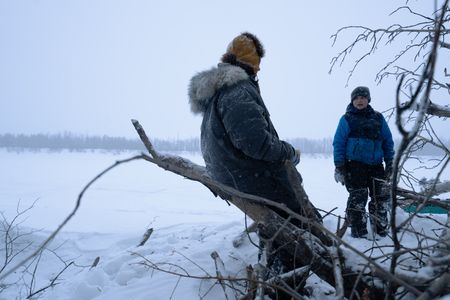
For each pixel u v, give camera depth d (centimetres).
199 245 427
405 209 352
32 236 636
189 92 298
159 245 500
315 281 292
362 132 436
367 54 327
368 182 432
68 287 399
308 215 247
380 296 224
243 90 259
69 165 4378
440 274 171
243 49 285
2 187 2111
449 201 385
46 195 1797
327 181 2584
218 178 278
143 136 329
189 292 294
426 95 122
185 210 1437
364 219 415
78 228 994
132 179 2762
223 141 264
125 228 1030
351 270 230
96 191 2000
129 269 379
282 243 249
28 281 495
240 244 391
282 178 266
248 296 229
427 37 307
